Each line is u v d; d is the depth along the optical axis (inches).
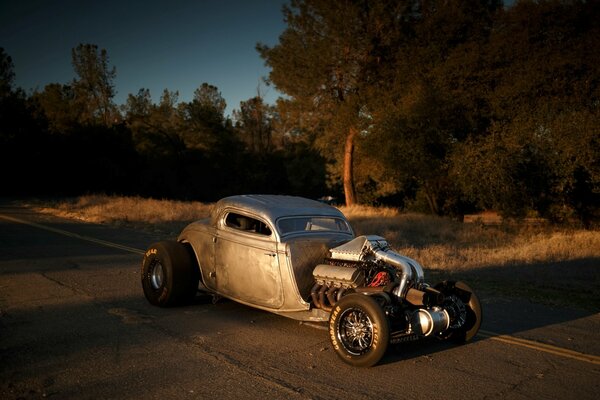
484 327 250.4
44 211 928.3
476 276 388.8
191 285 267.4
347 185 1269.7
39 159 1594.5
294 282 221.5
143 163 1924.2
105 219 779.4
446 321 199.9
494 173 789.2
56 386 162.4
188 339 216.5
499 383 177.3
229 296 254.8
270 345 212.5
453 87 934.4
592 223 833.5
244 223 251.0
